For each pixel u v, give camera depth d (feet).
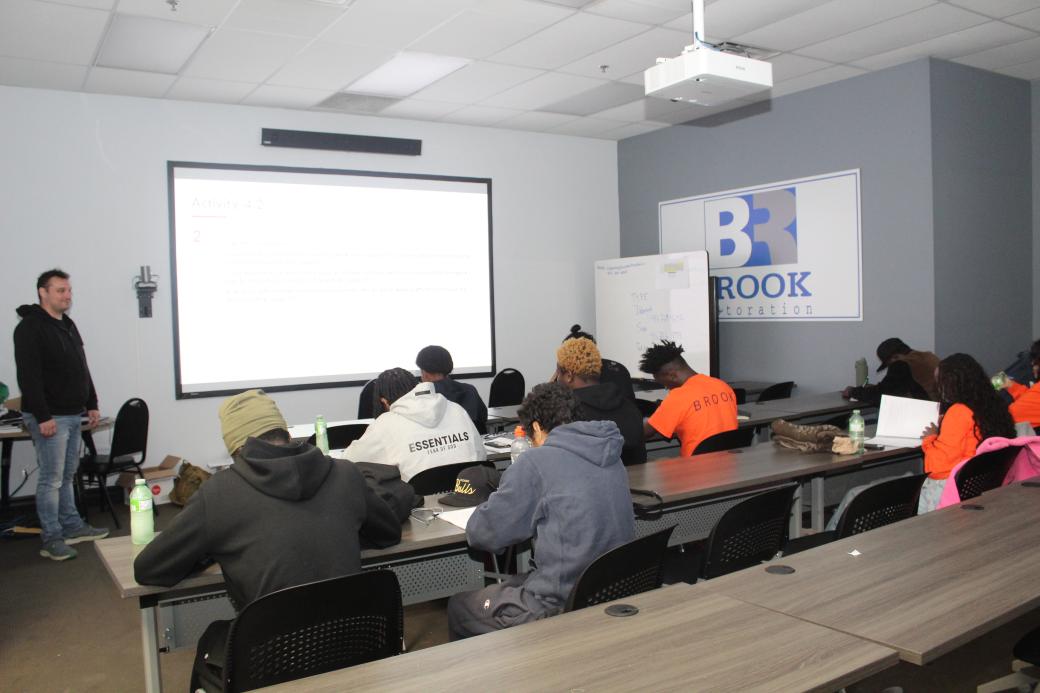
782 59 18.30
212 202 20.57
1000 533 6.73
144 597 6.64
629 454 11.25
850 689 8.64
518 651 4.59
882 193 19.62
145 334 19.93
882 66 19.15
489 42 16.37
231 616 7.22
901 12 15.42
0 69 17.11
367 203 22.61
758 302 22.82
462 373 24.25
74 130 19.01
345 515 6.50
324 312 22.06
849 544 6.53
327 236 22.06
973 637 4.74
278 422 6.92
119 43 15.71
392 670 4.39
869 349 20.15
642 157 26.21
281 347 21.50
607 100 21.44
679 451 16.72
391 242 23.00
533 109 22.31
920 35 16.89
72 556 14.76
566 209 26.22
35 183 18.62
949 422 10.56
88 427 16.26
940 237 18.85
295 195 21.59
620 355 25.41
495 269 24.85
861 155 19.98
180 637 6.99
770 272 22.41
